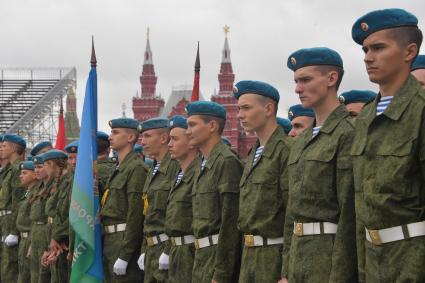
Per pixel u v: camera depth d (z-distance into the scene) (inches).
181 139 341.7
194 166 338.6
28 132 1790.1
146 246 366.3
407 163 199.8
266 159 277.6
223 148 313.4
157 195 359.9
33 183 510.9
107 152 438.9
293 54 250.7
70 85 1924.2
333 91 246.4
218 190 305.9
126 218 386.0
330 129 239.0
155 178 369.1
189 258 329.1
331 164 234.5
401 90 206.5
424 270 198.7
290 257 246.2
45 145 578.6
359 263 215.2
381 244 204.8
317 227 237.9
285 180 270.7
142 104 3070.9
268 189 273.6
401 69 208.2
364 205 209.9
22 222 504.4
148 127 374.3
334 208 235.0
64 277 444.8
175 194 336.8
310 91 245.4
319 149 238.4
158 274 349.4
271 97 285.7
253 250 276.8
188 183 334.3
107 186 394.9
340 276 225.1
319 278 234.7
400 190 200.7
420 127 199.8
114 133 393.7
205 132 321.7
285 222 254.5
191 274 327.0
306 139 247.3
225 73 2876.5
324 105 246.4
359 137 215.2
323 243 236.5
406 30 207.5
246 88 287.4
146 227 363.6
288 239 252.4
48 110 1855.3
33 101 1871.3
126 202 387.2
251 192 277.7
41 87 1916.8
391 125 205.0
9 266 529.7
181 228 330.3
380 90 213.8
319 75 244.8
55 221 443.2
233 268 296.7
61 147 626.2
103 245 390.6
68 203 437.4
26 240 501.7
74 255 384.5
